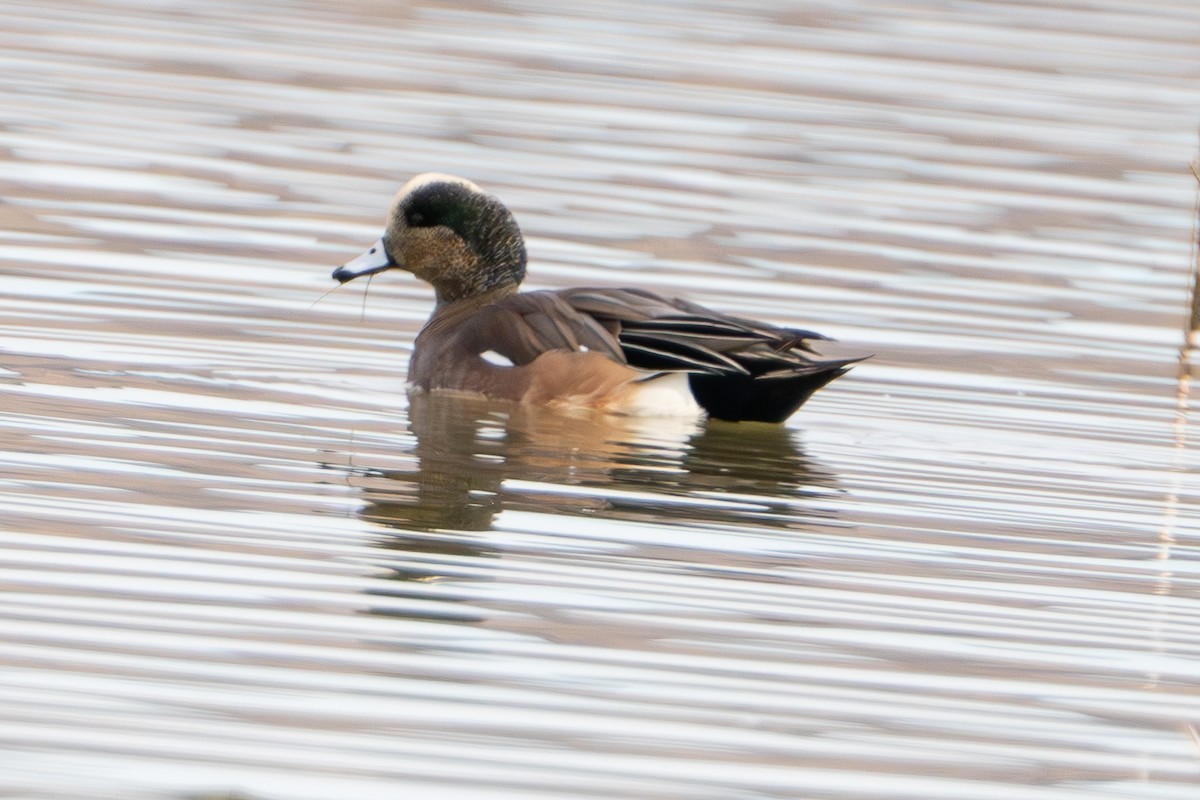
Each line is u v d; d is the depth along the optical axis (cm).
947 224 1973
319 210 1925
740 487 1180
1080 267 1844
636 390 1330
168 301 1591
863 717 859
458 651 898
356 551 1021
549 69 2580
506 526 1076
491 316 1398
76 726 805
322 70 2514
